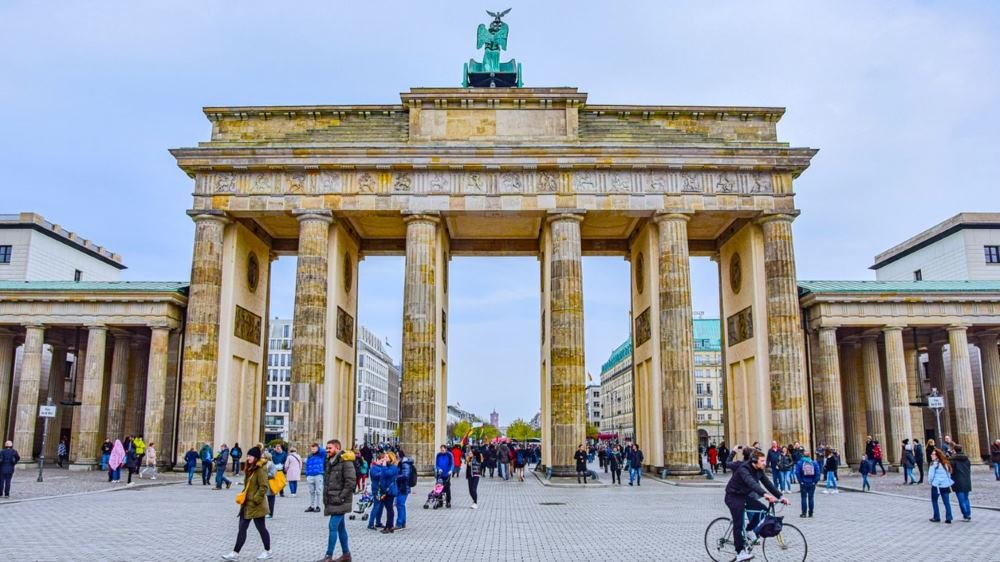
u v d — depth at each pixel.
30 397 68.00
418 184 63.53
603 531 30.03
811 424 67.50
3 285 71.25
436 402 62.47
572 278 61.91
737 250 70.06
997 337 75.19
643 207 63.25
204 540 26.81
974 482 54.59
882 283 74.06
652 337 65.12
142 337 77.62
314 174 63.69
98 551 24.19
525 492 50.19
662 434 63.09
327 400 62.97
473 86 69.94
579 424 59.88
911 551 24.69
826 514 35.72
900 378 67.62
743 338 68.00
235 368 66.50
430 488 53.25
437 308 63.66
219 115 66.00
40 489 47.06
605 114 65.94
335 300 64.75
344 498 22.16
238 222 66.56
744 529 21.78
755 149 63.19
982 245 90.50
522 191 63.38
